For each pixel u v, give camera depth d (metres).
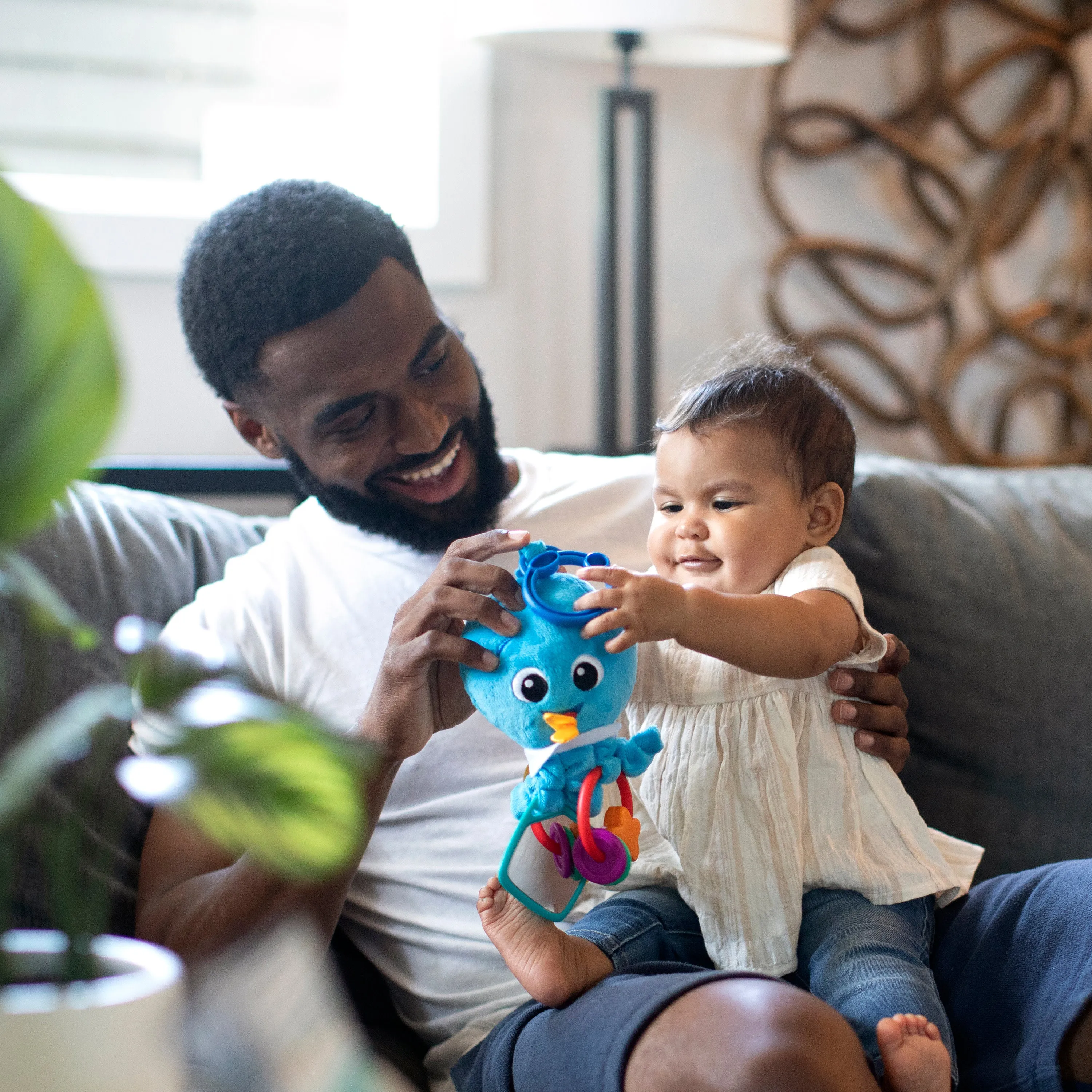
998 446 2.20
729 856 0.85
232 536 1.25
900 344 2.16
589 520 1.16
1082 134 2.21
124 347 0.42
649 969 0.78
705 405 0.91
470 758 1.03
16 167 1.79
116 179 1.83
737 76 2.05
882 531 1.23
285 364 1.00
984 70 2.13
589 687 0.74
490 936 0.79
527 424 1.98
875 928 0.82
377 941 1.03
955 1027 0.87
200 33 1.85
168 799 0.42
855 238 2.14
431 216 1.90
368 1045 0.95
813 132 2.10
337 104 1.92
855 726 0.90
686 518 0.90
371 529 1.08
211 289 1.03
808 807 0.87
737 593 0.88
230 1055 0.46
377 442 1.03
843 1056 0.64
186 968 0.80
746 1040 0.63
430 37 1.89
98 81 1.81
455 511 1.08
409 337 1.02
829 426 0.92
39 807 0.87
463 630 0.81
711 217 2.06
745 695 0.87
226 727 0.43
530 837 0.77
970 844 1.06
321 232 0.99
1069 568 1.26
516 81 1.93
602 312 1.81
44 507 0.40
